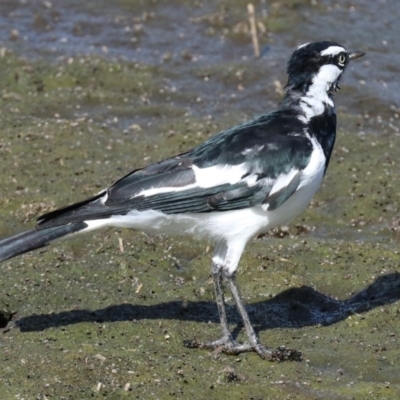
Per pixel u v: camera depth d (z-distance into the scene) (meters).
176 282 13.65
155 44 21.66
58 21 22.50
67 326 12.32
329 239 15.02
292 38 21.78
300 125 12.36
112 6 23.12
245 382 11.36
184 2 23.12
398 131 18.59
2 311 12.74
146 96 19.80
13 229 14.91
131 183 11.88
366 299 13.41
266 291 13.49
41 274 13.45
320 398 11.11
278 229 15.24
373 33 21.97
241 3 22.95
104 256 14.03
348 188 16.30
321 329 12.67
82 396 10.93
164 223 12.03
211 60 21.06
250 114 19.14
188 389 11.16
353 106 19.55
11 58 20.77
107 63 20.67
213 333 12.41
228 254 12.16
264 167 11.88
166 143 17.69
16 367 11.34
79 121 18.27
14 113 18.75
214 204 11.84
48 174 16.33
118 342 12.04
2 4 23.17
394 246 14.72
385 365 11.81
